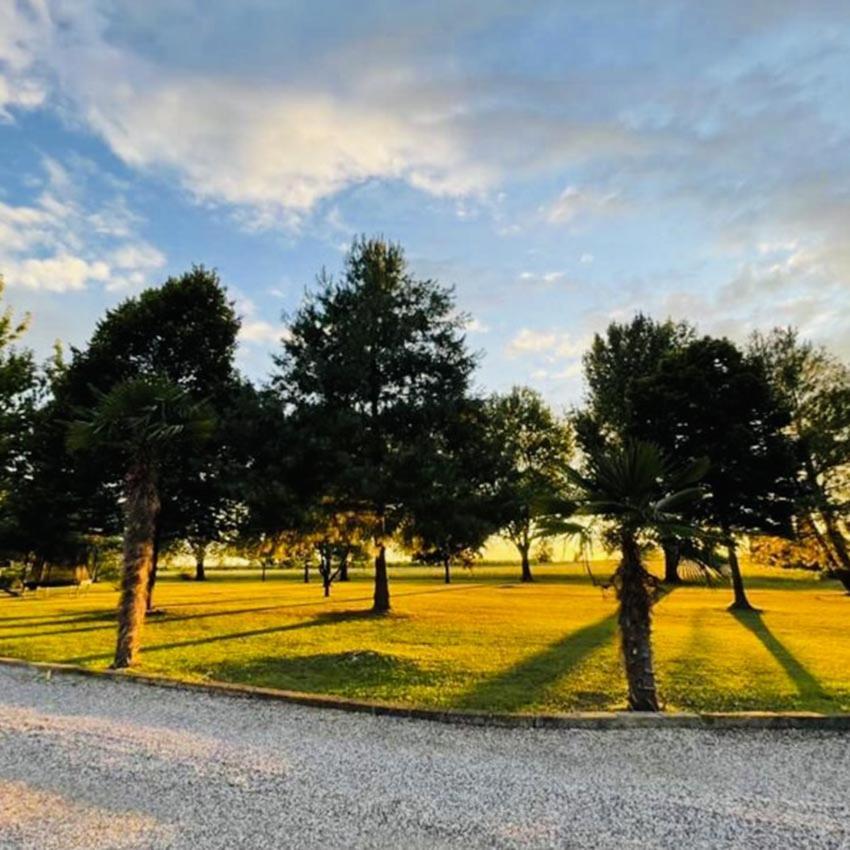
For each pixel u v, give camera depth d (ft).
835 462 86.58
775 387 86.48
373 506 59.06
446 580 150.51
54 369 72.64
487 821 12.60
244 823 12.27
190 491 61.72
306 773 15.34
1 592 94.17
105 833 11.71
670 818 12.91
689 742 18.52
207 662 31.24
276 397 60.03
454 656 33.83
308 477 57.57
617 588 23.72
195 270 71.82
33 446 65.26
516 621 53.11
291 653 34.55
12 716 20.62
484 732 19.39
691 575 24.08
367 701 22.50
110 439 33.55
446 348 67.00
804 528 88.58
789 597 89.45
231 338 71.20
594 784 14.89
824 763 16.72
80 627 45.47
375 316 65.10
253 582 165.89
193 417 34.35
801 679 27.73
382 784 14.64
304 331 66.44
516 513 61.00
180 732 18.98
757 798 14.14
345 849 11.20
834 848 11.60
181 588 124.88
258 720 20.53
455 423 62.69
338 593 102.12
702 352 77.41
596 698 24.09
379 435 61.36
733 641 40.57
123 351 65.72
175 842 11.34
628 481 23.98
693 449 72.28
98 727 19.39
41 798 13.51
